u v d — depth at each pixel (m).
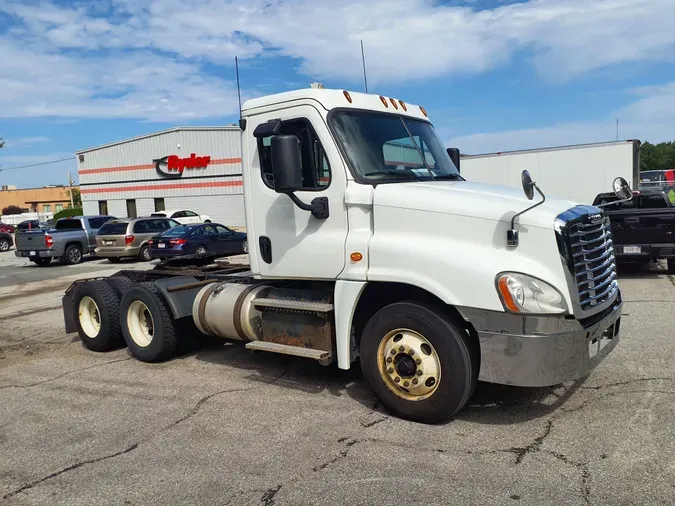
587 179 18.08
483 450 3.92
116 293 7.27
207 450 4.16
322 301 5.02
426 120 5.75
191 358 6.74
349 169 4.68
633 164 17.30
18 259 25.05
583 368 4.09
